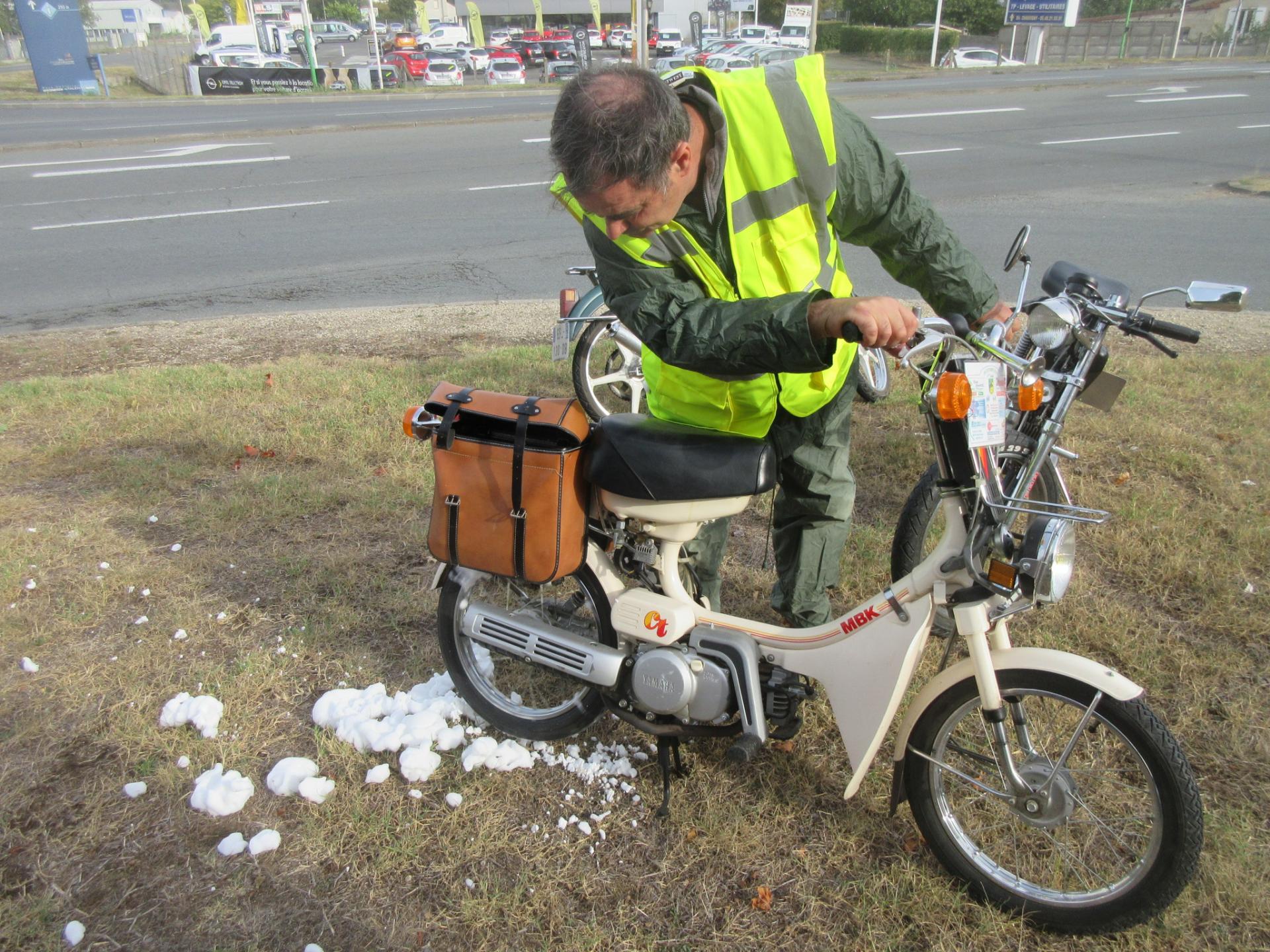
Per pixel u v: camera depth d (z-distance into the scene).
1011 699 2.04
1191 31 40.41
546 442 2.30
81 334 6.52
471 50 35.75
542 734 2.60
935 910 2.10
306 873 2.24
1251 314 6.31
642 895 2.17
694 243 2.06
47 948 2.05
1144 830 2.22
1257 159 12.20
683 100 1.96
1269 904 2.04
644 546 2.38
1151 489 3.79
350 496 4.04
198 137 15.84
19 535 3.71
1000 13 43.59
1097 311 2.25
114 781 2.52
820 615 2.72
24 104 22.48
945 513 2.07
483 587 2.84
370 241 9.10
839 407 2.44
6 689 2.87
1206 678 2.77
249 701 2.82
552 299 7.15
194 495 4.09
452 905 2.15
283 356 5.91
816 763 2.53
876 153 2.15
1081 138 14.06
